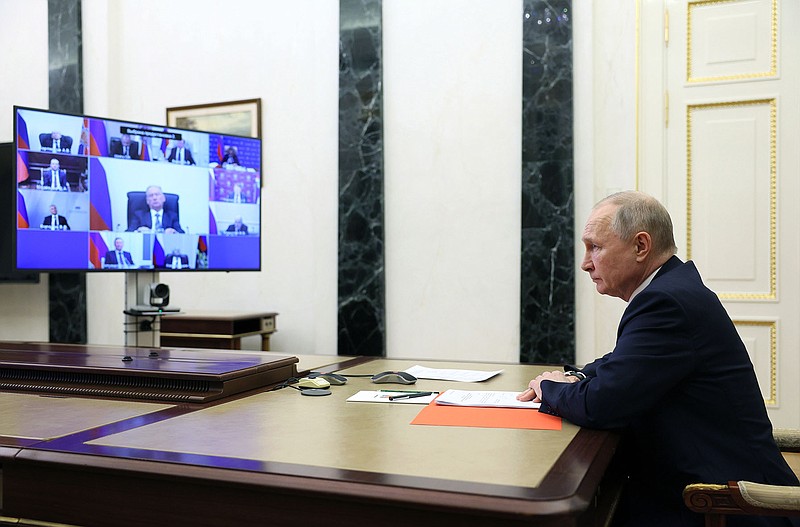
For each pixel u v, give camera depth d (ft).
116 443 5.22
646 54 15.37
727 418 6.06
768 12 14.75
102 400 7.04
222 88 19.15
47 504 5.02
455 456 4.88
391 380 8.07
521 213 15.90
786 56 14.65
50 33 20.04
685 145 15.23
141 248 11.49
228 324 16.34
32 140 10.50
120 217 11.28
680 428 6.04
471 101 16.48
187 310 18.49
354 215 17.13
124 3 20.02
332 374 8.31
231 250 12.53
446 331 16.66
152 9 19.79
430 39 16.81
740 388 6.13
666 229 6.73
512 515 3.88
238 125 18.94
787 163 14.67
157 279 11.79
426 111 16.84
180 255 11.89
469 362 9.98
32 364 7.70
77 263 10.89
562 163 15.47
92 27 19.81
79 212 10.91
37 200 10.55
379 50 16.97
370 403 6.84
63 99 19.86
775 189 14.75
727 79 14.98
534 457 4.88
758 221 14.87
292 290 18.47
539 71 15.65
